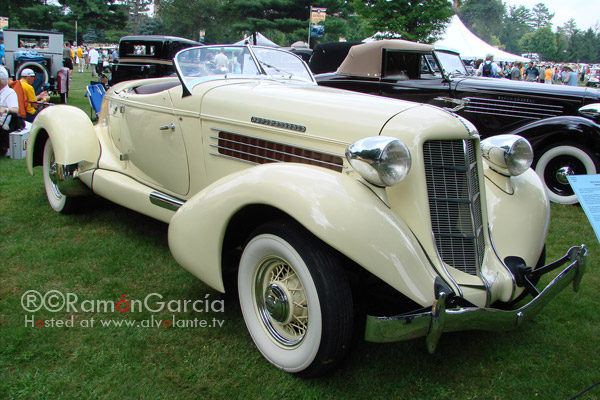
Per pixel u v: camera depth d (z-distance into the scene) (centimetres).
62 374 205
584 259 227
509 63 2588
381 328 174
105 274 297
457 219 220
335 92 282
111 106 389
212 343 233
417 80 646
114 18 5600
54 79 1139
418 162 210
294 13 3856
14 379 200
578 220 450
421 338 246
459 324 185
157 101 323
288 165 213
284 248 202
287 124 251
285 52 364
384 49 637
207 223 226
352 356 227
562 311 280
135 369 211
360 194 196
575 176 223
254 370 214
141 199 323
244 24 3788
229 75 328
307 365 200
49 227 369
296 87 298
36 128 388
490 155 263
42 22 5325
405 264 189
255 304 226
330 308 188
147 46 1057
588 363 232
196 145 301
